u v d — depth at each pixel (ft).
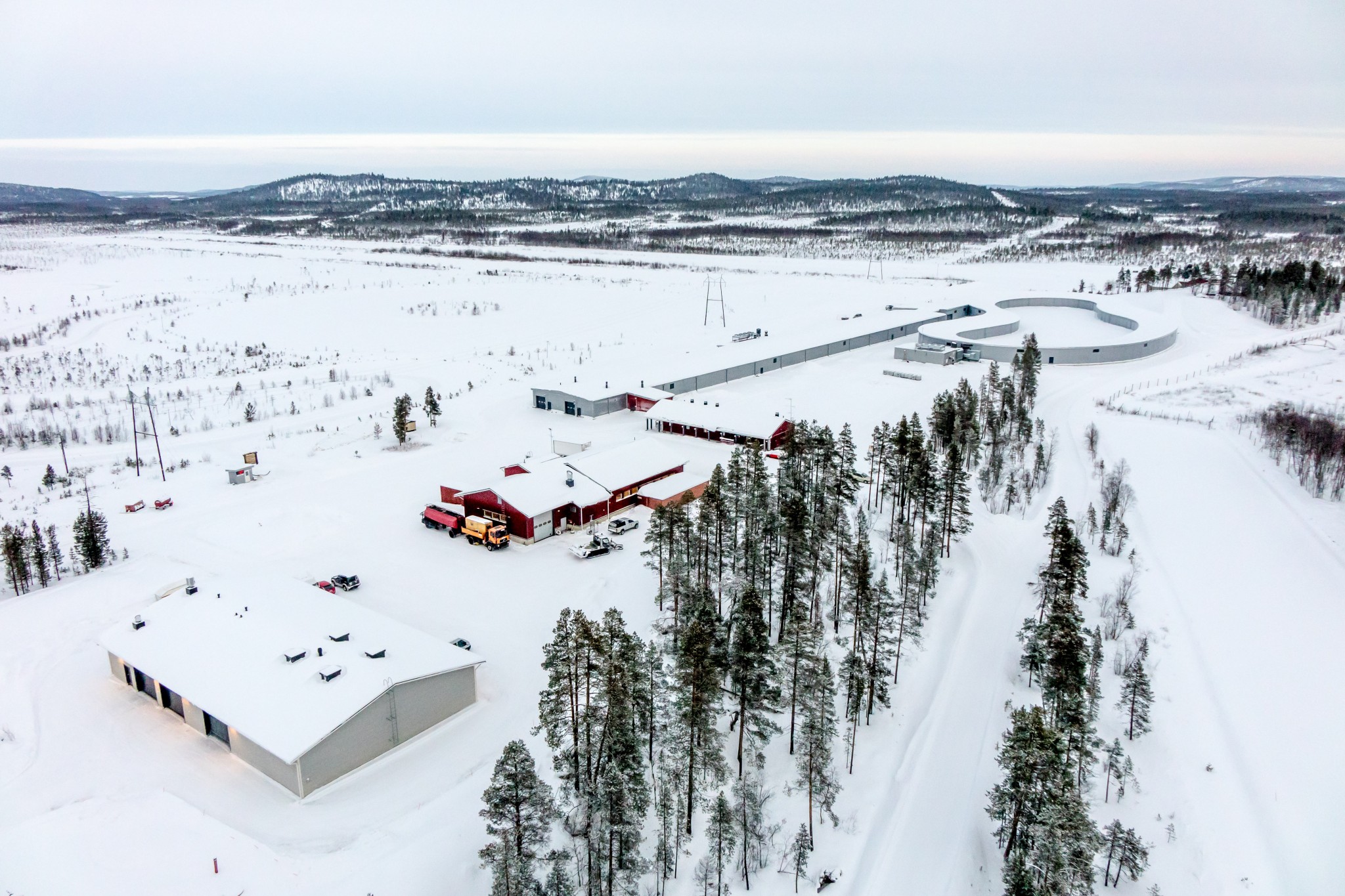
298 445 297.12
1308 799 124.67
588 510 225.76
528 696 152.87
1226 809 123.65
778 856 117.50
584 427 312.29
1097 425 299.58
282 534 223.30
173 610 162.50
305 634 150.61
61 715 147.02
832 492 196.65
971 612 181.68
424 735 141.79
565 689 121.29
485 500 222.48
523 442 296.30
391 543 217.77
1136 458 265.34
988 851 118.83
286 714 130.21
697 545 181.57
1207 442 275.39
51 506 243.60
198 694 137.28
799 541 163.84
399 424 290.35
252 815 122.52
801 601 165.89
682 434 301.02
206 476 268.62
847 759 137.08
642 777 115.34
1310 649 161.58
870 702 144.25
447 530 224.53
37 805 124.06
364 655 143.74
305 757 124.77
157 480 265.13
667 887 111.75
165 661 146.82
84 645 170.50
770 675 132.46
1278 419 276.00
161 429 318.86
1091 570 195.52
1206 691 150.41
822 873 114.01
